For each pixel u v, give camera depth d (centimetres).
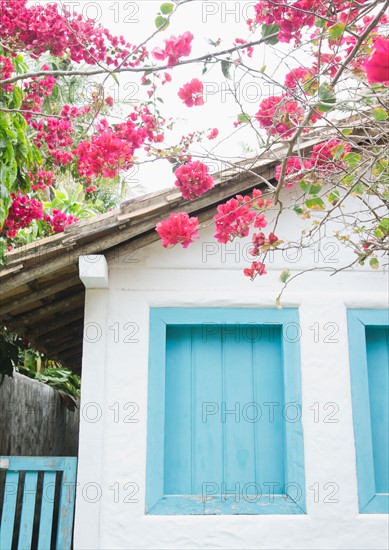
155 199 389
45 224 580
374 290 428
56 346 633
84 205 788
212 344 425
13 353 518
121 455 396
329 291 426
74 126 489
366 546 390
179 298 420
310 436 405
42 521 387
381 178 315
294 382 413
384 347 432
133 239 416
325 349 418
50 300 467
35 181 496
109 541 384
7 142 396
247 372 422
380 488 411
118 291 419
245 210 301
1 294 388
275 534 390
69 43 362
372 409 423
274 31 261
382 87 261
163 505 393
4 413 570
